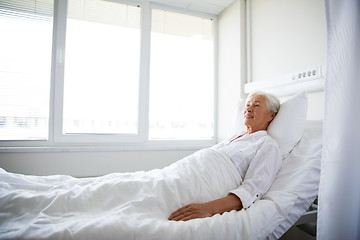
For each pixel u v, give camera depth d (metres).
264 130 1.23
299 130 1.12
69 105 1.91
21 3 1.77
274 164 0.98
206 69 2.46
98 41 2.01
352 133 0.62
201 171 0.94
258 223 0.74
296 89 1.46
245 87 2.02
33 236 0.56
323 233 0.62
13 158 1.63
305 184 0.91
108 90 2.04
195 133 2.39
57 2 1.86
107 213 0.73
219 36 2.46
